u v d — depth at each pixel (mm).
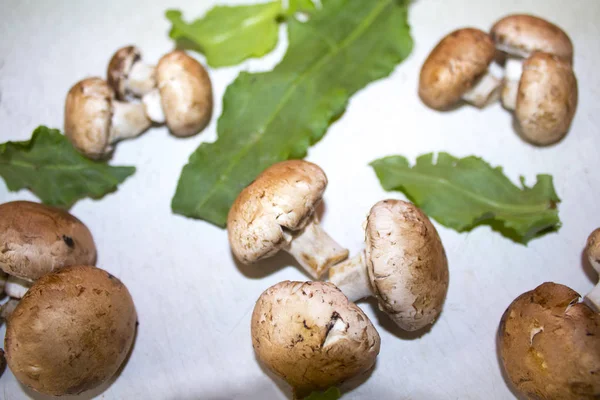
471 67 258
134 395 238
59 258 231
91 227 266
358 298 237
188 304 252
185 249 261
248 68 288
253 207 225
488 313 243
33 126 287
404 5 279
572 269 247
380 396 233
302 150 262
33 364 210
